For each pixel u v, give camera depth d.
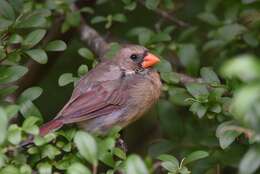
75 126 9.57
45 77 12.60
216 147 9.35
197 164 9.26
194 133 10.08
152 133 13.12
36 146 7.25
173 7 11.34
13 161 6.95
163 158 7.54
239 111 4.97
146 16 12.55
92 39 11.50
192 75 9.97
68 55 12.89
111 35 12.43
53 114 12.77
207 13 10.85
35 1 11.17
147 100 10.20
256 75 4.84
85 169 5.92
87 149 6.08
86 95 9.54
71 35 11.94
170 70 9.92
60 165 7.22
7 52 8.69
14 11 9.27
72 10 11.11
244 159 5.54
